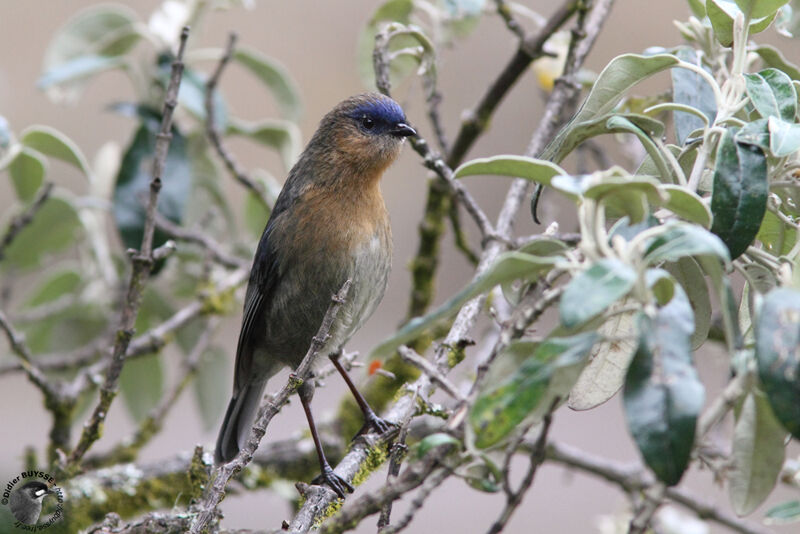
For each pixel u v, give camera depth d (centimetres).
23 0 1952
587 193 420
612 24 1897
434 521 1478
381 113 927
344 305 930
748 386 416
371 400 1055
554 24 947
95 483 914
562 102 881
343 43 2039
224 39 2002
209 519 564
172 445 1553
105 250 1191
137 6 1941
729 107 554
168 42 1140
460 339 686
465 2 967
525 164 464
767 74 555
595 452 1599
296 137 1167
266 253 952
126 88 1898
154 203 794
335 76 2017
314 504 638
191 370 1061
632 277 385
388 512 510
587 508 1520
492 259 790
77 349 1188
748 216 484
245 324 968
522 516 1498
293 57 2006
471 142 1035
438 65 1043
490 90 1005
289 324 955
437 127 1002
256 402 999
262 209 1231
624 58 581
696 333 543
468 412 446
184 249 1183
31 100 1889
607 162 1052
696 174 523
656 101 848
